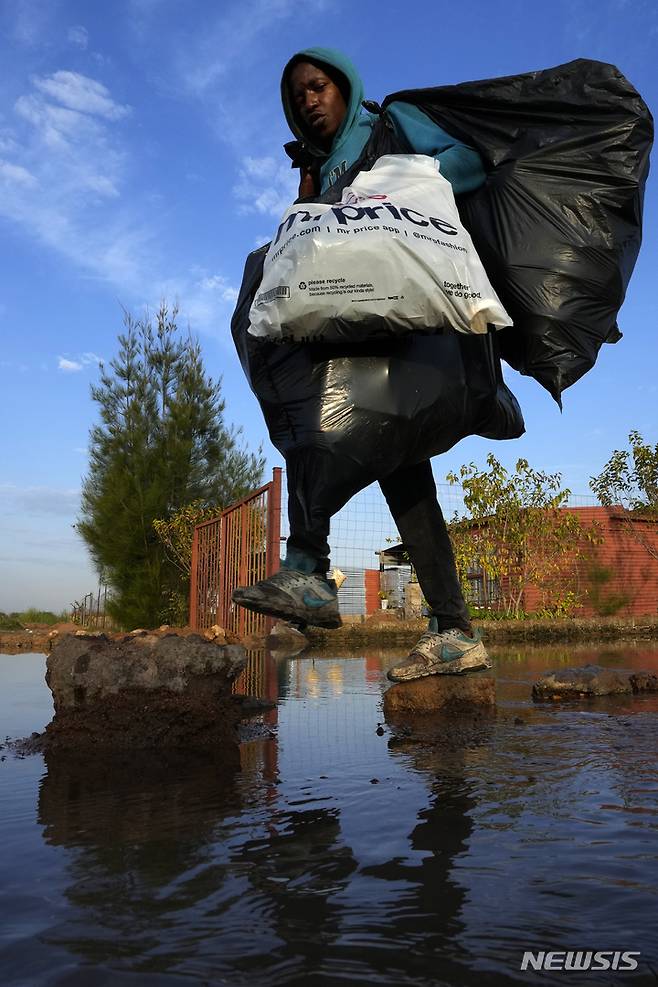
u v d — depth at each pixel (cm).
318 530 198
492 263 222
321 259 184
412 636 1034
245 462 1560
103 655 233
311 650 874
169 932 89
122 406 1466
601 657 675
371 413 197
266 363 209
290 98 260
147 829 135
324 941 86
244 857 117
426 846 122
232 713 240
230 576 910
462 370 219
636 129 223
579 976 77
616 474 1537
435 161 219
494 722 270
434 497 305
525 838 126
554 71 229
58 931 89
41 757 214
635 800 152
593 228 220
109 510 1392
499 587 1424
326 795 160
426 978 76
